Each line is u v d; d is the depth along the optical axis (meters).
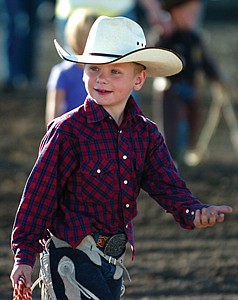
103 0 19.14
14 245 9.62
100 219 9.79
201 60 21.25
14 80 34.78
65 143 9.70
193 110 21.58
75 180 9.76
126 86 9.88
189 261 15.97
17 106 30.83
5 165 22.41
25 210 9.64
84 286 9.70
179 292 14.52
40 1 35.16
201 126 28.77
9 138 26.11
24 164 22.81
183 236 17.41
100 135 9.77
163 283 14.88
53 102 15.67
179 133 21.33
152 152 10.08
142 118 10.05
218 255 16.33
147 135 10.02
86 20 14.32
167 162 10.15
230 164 23.16
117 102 9.84
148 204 19.11
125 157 9.82
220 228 17.89
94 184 9.74
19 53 34.84
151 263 15.80
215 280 15.10
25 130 27.34
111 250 9.89
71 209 9.80
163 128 21.23
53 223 9.84
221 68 40.56
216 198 19.92
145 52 9.77
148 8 21.28
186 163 22.47
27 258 9.53
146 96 32.50
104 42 9.88
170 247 16.73
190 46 21.11
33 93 33.25
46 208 9.66
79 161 9.73
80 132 9.74
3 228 17.64
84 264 9.75
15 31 34.75
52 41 48.00
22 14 34.91
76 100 15.58
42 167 9.66
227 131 28.39
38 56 42.41
